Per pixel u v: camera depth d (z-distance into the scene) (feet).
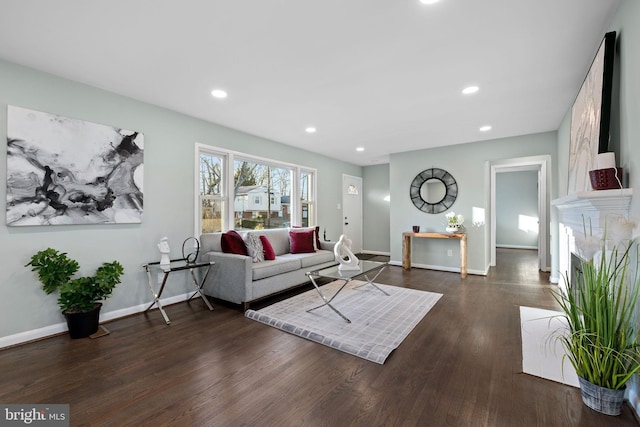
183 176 11.37
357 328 8.48
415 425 4.67
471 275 15.74
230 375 6.15
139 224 10.07
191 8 5.58
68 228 8.48
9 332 7.50
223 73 8.21
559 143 13.21
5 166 7.42
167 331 8.46
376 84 8.91
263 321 9.16
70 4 5.43
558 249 13.78
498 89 9.26
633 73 5.11
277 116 11.75
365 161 21.79
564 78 8.48
